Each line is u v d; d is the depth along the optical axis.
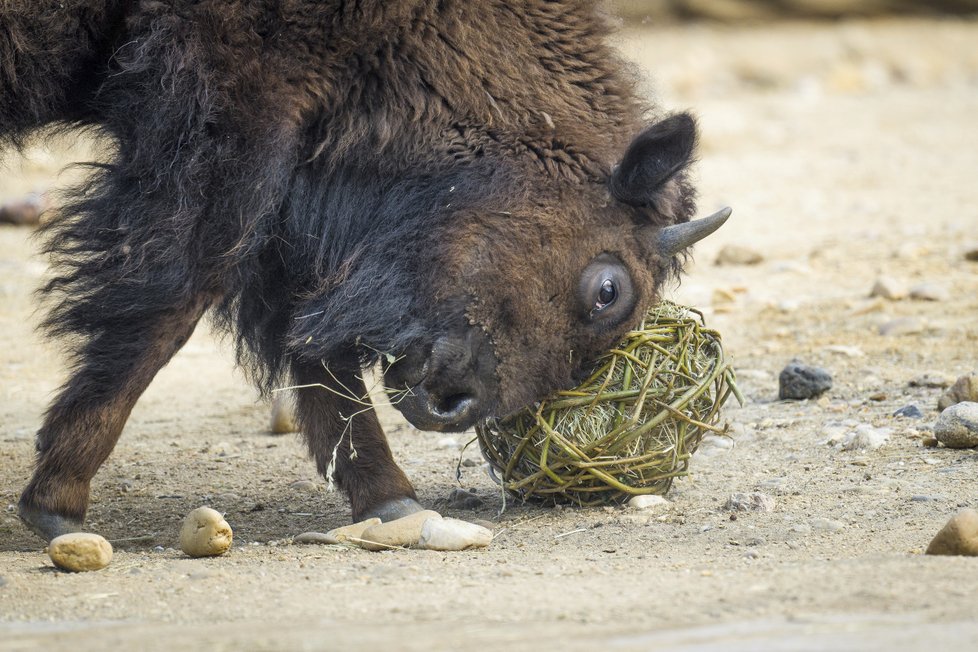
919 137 39.84
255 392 17.36
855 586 8.15
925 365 16.50
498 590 8.48
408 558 9.73
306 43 10.59
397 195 10.82
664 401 10.92
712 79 51.59
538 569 9.16
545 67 11.09
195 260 10.52
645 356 10.98
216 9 10.38
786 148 38.22
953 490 11.38
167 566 9.55
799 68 54.97
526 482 11.16
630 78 11.62
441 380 10.43
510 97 10.82
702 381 11.09
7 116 10.97
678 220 11.50
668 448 11.05
